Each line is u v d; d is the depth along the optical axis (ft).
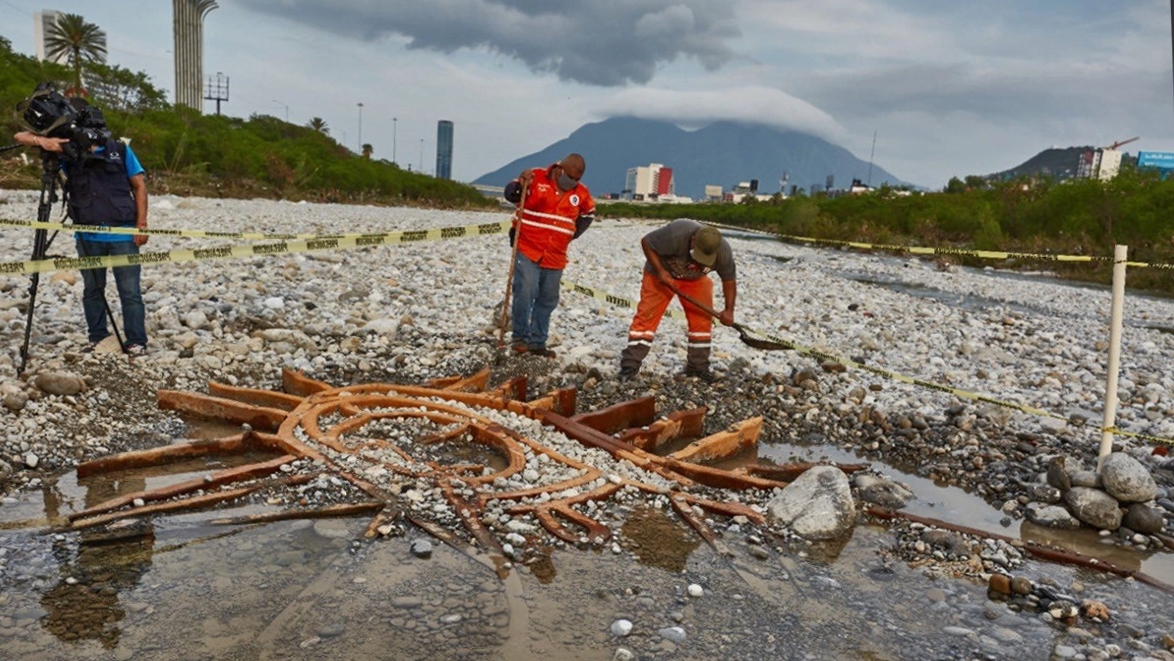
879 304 46.47
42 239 18.42
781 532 13.88
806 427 21.11
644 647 9.82
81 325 23.36
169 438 16.49
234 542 11.92
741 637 10.31
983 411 22.39
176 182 98.07
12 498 13.19
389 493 13.78
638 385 22.77
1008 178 140.67
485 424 17.54
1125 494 15.12
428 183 203.21
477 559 11.82
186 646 9.18
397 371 22.57
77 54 156.76
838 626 10.82
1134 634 11.08
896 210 138.21
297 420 16.87
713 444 18.12
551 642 9.75
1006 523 15.60
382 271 39.63
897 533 14.28
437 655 9.25
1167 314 53.78
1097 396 26.43
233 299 28.73
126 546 11.61
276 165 126.31
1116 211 96.37
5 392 16.67
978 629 11.00
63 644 9.10
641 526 13.70
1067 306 55.77
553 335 28.22
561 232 23.58
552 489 14.48
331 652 9.19
